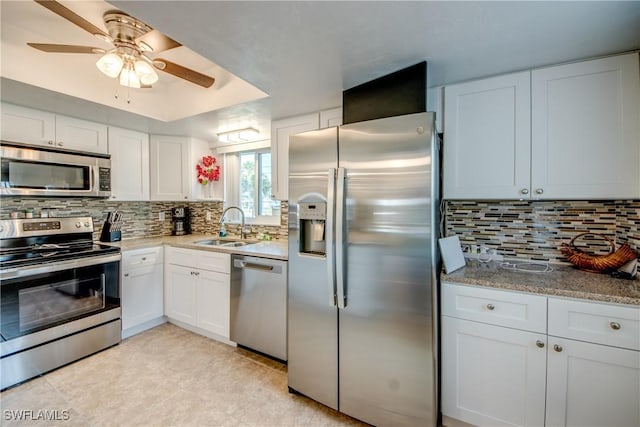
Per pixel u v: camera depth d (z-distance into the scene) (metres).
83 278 2.30
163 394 1.88
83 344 2.28
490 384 1.45
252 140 3.18
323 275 1.71
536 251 1.85
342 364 1.66
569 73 1.50
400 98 1.62
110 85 2.25
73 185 2.44
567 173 1.50
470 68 1.59
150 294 2.80
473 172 1.71
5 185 2.07
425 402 1.44
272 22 1.19
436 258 1.48
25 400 1.80
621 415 1.21
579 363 1.27
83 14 1.58
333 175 1.62
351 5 1.08
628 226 1.55
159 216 3.48
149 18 1.16
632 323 1.19
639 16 1.14
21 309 1.97
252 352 2.42
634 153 1.38
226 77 2.23
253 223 3.33
